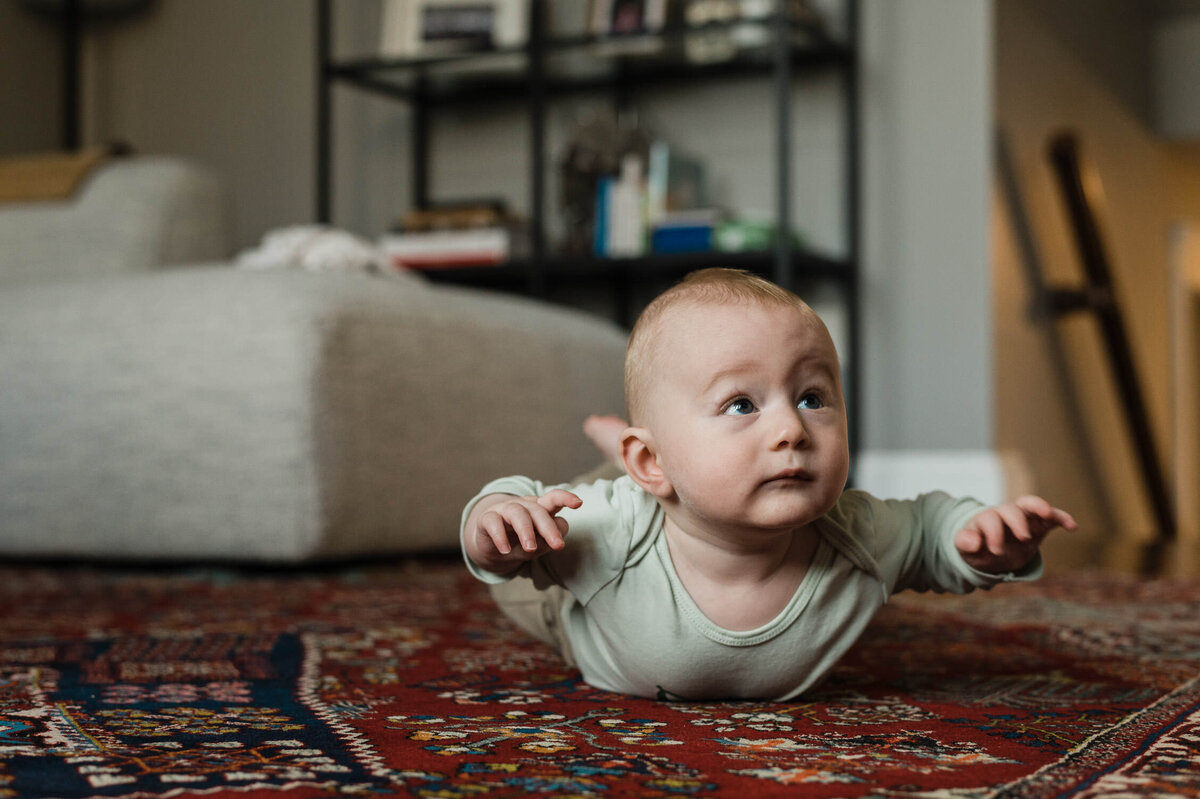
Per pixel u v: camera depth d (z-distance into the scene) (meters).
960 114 3.14
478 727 0.71
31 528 2.01
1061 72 3.59
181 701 0.81
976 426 3.10
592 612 0.80
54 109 4.46
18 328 2.03
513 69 3.60
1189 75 4.38
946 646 1.11
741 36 3.18
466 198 3.88
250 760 0.62
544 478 2.30
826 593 0.78
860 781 0.58
